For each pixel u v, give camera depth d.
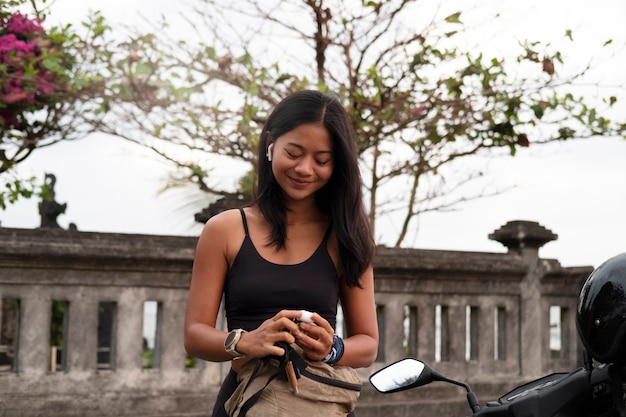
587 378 2.60
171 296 6.70
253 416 2.67
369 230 2.87
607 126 7.96
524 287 8.25
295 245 2.82
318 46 7.99
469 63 7.82
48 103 7.71
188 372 6.73
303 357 2.70
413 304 7.70
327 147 2.74
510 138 8.12
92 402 6.36
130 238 6.57
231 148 7.42
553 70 7.77
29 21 7.75
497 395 7.98
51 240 6.28
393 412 7.34
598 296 2.51
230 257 2.81
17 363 6.20
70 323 6.37
